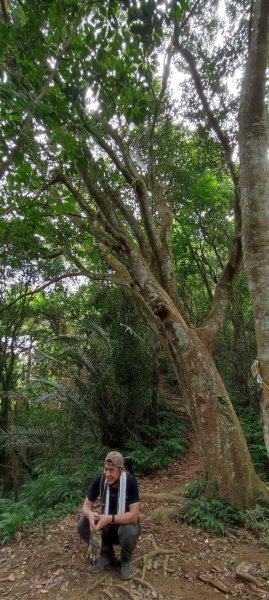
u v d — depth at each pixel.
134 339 8.50
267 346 2.62
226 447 5.24
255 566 3.86
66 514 5.32
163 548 4.10
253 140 2.81
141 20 4.05
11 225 6.72
